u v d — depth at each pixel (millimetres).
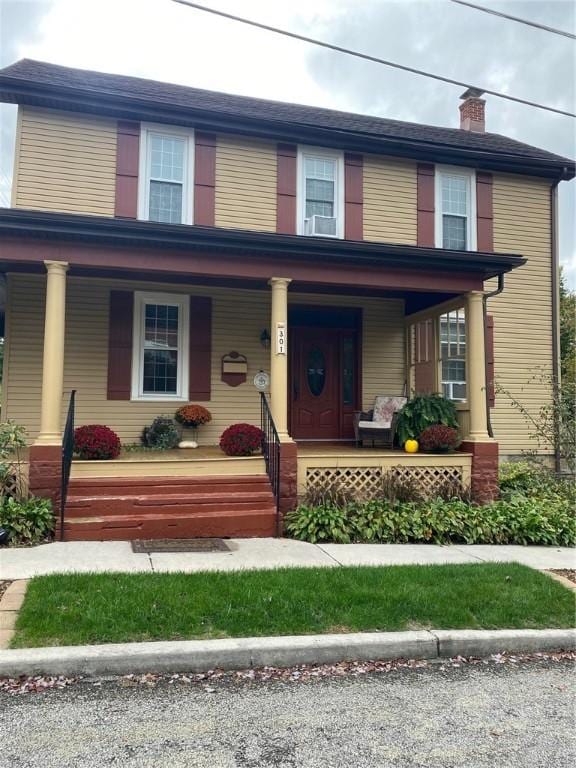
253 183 10227
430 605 4711
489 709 3389
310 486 8148
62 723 3078
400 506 7770
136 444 9562
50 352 7023
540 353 11820
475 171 11602
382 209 10930
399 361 11406
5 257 6957
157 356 9938
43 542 6387
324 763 2764
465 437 9281
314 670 3861
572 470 10500
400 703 3436
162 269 7539
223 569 5508
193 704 3336
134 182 9531
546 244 12055
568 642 4387
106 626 4004
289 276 8062
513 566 6000
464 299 9320
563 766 2791
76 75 10195
